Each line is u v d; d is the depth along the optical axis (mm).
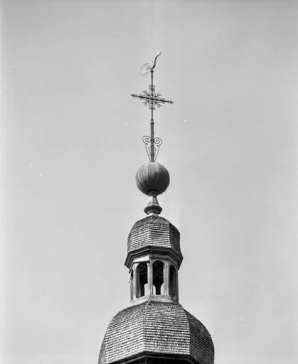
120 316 68125
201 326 68125
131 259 70438
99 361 67750
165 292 69062
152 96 74000
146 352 65812
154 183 72188
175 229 71438
